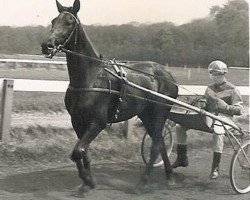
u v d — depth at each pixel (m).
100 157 6.01
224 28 20.30
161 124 4.98
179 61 17.22
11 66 11.67
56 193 4.38
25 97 7.67
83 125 4.37
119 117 4.61
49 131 6.22
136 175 5.27
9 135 5.80
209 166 5.91
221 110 4.95
